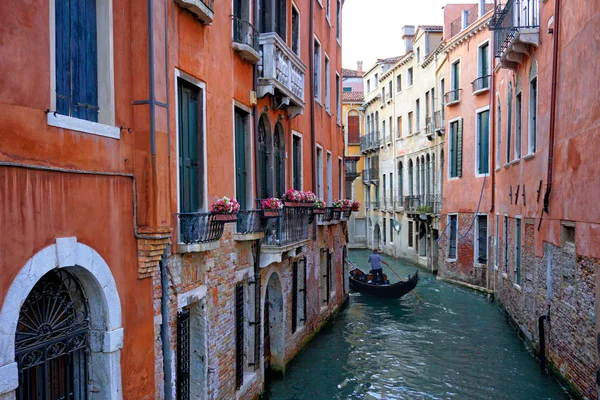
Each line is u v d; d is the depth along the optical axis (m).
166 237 5.41
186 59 6.39
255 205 8.95
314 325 13.70
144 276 5.36
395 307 17.98
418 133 27.78
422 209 25.81
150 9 5.23
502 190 17.12
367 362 11.89
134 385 5.18
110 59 4.97
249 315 8.98
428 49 26.64
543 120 11.66
